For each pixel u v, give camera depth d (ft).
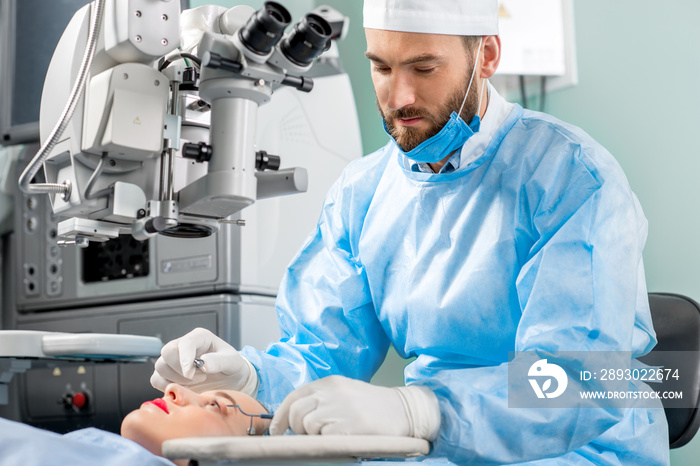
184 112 3.66
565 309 3.57
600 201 3.83
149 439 3.33
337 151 7.30
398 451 2.64
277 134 6.72
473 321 4.21
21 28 7.98
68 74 3.60
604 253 3.70
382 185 4.89
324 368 4.74
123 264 7.06
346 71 8.89
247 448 2.42
